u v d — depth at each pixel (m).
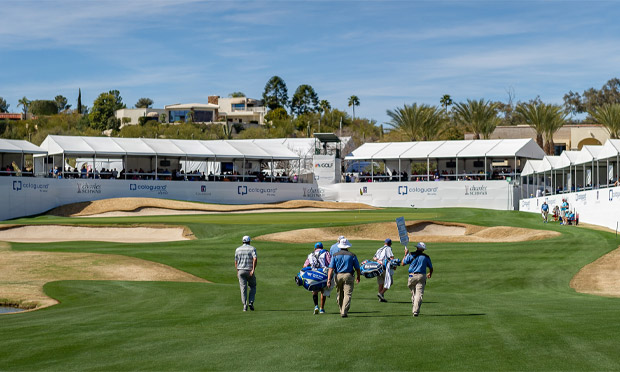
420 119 100.50
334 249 20.00
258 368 12.27
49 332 16.64
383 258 23.75
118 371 12.23
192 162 94.50
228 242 43.94
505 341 14.15
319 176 88.94
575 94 167.12
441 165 88.88
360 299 25.19
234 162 90.00
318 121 165.25
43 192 74.00
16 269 33.47
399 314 19.23
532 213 69.31
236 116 197.38
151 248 41.00
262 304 22.75
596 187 56.66
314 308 20.56
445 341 14.28
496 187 79.50
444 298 25.11
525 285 31.36
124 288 28.11
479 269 34.94
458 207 80.62
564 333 15.02
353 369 12.04
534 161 75.31
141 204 73.88
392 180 89.88
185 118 189.25
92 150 78.00
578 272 33.53
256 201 84.25
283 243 43.25
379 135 160.38
